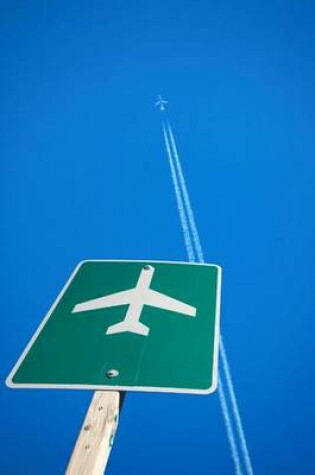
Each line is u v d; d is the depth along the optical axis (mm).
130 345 1808
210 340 1831
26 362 1741
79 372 1688
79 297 2176
